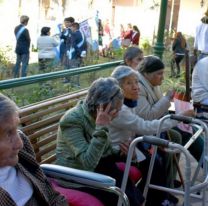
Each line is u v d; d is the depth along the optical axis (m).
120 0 20.48
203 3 18.84
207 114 4.31
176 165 3.65
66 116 2.59
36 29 16.22
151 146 3.48
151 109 3.53
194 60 5.60
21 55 9.34
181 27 19.31
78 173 2.22
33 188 1.98
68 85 5.39
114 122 3.04
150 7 19.64
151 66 3.59
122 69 3.19
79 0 18.34
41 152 3.29
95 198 2.47
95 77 6.04
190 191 2.57
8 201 1.76
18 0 15.84
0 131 1.77
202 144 3.86
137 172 3.13
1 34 14.20
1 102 1.79
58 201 2.11
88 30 10.75
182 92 4.54
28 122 3.13
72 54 9.41
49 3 16.89
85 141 2.55
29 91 4.88
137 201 2.70
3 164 1.84
